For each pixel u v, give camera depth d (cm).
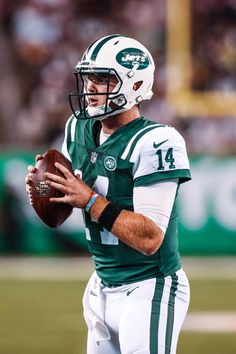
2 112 4019
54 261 3209
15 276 2944
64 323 2259
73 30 4119
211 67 4031
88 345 1249
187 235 3322
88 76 1177
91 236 1207
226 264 3150
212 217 3312
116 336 1207
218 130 3981
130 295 1172
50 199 1164
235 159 3306
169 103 4006
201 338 2103
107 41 1177
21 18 4100
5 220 3341
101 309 1205
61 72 4069
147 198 1138
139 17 4091
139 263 1177
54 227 1197
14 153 3347
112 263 1193
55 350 1973
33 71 4072
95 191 1190
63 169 1157
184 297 1197
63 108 4012
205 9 4038
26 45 4094
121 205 1173
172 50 4044
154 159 1139
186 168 1156
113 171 1166
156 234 1125
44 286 2770
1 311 2411
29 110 4022
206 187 3309
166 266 1185
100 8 4122
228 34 4044
